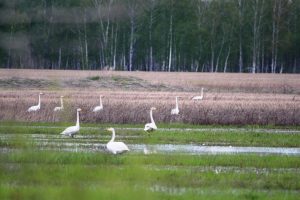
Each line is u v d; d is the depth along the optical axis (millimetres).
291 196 18922
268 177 22141
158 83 82938
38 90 69562
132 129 39281
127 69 113312
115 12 105812
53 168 21125
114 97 57969
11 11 58844
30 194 17203
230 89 81688
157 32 112875
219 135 36750
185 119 44062
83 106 46312
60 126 39812
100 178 18812
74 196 16828
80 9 96750
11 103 46250
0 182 18641
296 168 25172
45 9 87312
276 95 70625
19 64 83688
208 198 17797
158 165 24422
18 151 22219
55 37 91562
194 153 29016
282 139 35688
